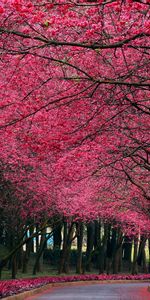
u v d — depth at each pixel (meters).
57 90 16.11
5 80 16.94
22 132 16.92
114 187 32.66
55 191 33.16
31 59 15.10
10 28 11.50
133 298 26.73
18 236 34.00
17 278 36.91
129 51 15.45
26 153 26.09
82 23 11.08
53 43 10.27
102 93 14.99
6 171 27.86
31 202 33.22
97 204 38.72
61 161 22.45
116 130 16.52
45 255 58.09
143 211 31.34
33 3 10.23
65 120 16.28
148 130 17.36
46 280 36.34
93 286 39.03
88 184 34.00
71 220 42.12
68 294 29.19
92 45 10.30
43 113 16.12
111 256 60.06
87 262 49.69
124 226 47.22
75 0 10.28
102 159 20.89
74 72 16.16
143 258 58.41
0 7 9.74
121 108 15.28
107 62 14.27
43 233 37.91
